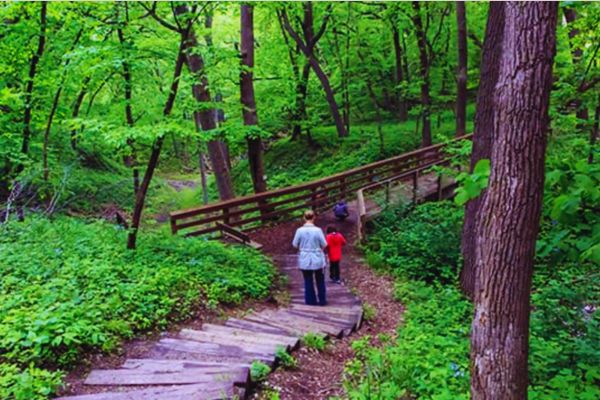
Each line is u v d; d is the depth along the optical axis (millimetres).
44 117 10531
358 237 10391
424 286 7625
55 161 11289
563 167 2926
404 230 10117
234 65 8914
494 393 2777
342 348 5129
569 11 9414
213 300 5957
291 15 19078
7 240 7105
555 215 2725
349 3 18516
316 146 21047
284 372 4176
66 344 3979
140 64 7184
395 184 14234
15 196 8617
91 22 7391
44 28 9102
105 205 14898
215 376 3646
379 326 6137
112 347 4336
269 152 22453
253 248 9375
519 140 2623
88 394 3416
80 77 9242
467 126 20141
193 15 7195
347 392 3768
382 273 8453
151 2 7793
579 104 8734
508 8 2668
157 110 8500
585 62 7844
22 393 3230
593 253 2518
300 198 12172
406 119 22703
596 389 3391
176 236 8938
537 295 5441
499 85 2723
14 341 3779
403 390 3525
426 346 4730
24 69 9852
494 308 2764
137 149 10352
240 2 8102
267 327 5457
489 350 2791
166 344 4586
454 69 20797
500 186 2715
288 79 19516
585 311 5086
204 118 10797
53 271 5727
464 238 7246
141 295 5363
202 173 16938
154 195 18969
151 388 3449
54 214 10164
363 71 21078
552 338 4359
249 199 10984
